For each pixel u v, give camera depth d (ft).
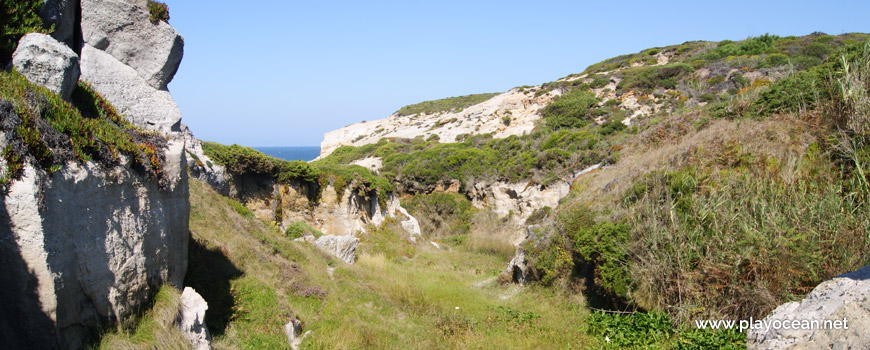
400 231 87.92
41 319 14.70
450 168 127.13
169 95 40.16
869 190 25.55
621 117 132.98
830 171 29.96
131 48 37.47
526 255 51.70
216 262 34.14
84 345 16.44
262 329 30.07
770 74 114.83
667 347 27.61
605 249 36.58
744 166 34.81
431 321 40.37
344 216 77.56
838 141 30.42
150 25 38.01
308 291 38.96
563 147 109.81
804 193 27.61
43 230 14.74
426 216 117.29
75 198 16.51
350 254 58.85
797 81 45.55
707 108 60.13
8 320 14.48
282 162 73.82
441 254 81.30
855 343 13.58
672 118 63.10
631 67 186.39
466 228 112.27
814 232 25.07
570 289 43.60
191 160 49.96
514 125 162.20
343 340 32.07
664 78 152.05
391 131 206.69
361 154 172.24
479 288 55.01
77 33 34.47
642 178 40.29
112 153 19.22
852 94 31.73
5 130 14.60
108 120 24.49
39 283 14.65
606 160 64.49
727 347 24.53
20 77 18.57
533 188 106.01
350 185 79.61
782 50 146.72
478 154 127.75
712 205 30.37
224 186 61.67
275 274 39.01
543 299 44.86
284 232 61.36
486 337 36.06
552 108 155.53
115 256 18.71
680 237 30.66
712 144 39.75
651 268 31.42
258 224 48.32
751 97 51.55
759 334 17.46
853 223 24.66
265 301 32.68
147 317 20.16
